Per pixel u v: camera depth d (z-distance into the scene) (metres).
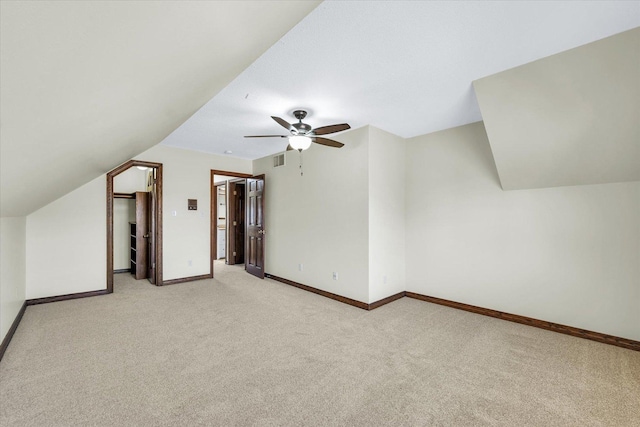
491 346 2.69
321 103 3.05
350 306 3.83
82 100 0.94
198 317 3.35
